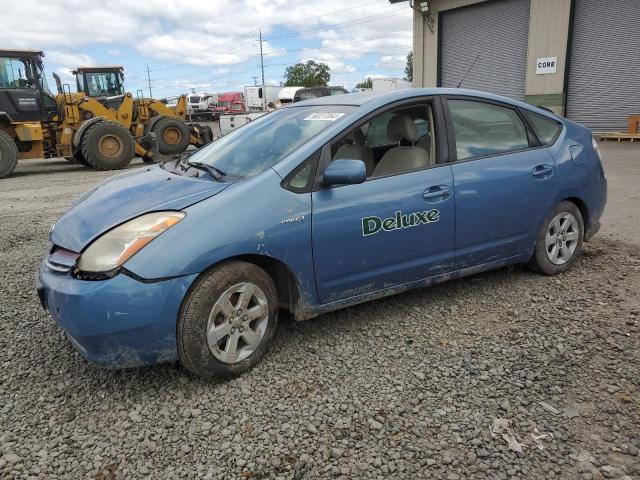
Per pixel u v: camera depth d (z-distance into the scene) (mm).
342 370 3150
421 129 3893
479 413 2705
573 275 4559
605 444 2455
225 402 2865
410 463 2375
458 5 18797
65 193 10203
